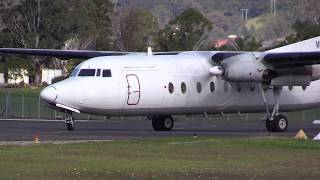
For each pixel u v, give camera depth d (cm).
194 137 10075
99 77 11512
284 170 6825
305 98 13750
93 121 17075
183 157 7750
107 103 11519
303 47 13212
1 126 13762
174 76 12275
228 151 8319
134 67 11894
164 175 6444
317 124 15788
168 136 10450
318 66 12612
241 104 13062
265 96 13238
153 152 8150
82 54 14000
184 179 6266
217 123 16238
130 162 7269
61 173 6481
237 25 17338
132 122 16475
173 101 12250
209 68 12706
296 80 12656
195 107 12631
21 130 12088
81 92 11300
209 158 7688
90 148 8444
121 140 9431
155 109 12100
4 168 6756
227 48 14400
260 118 18350
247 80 12394
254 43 16050
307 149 8562
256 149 8538
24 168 6769
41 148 8381
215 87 12750
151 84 11925
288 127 14212
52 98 11150
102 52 13888
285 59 12150
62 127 13325
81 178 6247
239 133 11619
